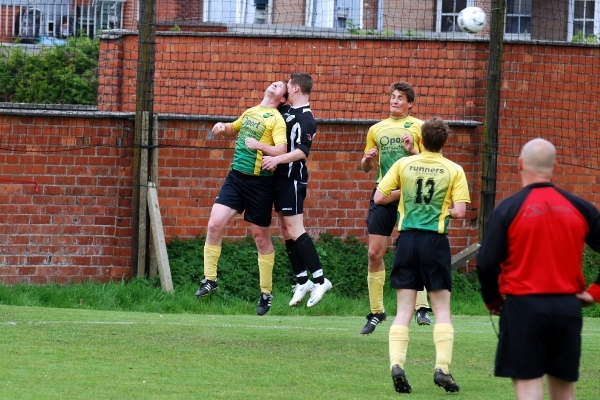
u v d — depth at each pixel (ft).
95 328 113.09
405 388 80.89
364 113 193.77
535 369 61.46
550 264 61.62
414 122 110.22
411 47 192.44
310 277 173.37
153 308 160.56
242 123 112.47
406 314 84.33
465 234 185.37
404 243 85.51
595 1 227.81
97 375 84.07
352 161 182.09
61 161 172.76
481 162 184.75
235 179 113.50
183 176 177.27
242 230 180.24
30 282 172.14
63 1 219.41
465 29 179.42
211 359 95.71
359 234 182.70
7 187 171.42
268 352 101.86
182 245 177.27
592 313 173.68
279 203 114.21
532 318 61.26
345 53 193.47
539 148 63.72
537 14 234.17
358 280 178.09
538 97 189.06
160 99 192.13
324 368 93.45
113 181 174.50
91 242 173.99
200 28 222.48
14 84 221.66
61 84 221.66
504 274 63.21
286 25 229.25
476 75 191.21
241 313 162.20
